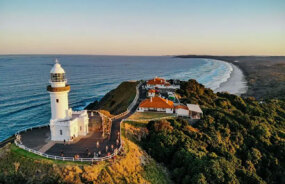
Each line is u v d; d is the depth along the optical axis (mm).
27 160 30062
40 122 80125
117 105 79562
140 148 39219
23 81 152375
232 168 37531
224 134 50312
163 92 82688
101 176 28297
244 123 56781
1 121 79375
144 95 79125
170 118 52562
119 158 31875
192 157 36969
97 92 134250
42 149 34156
